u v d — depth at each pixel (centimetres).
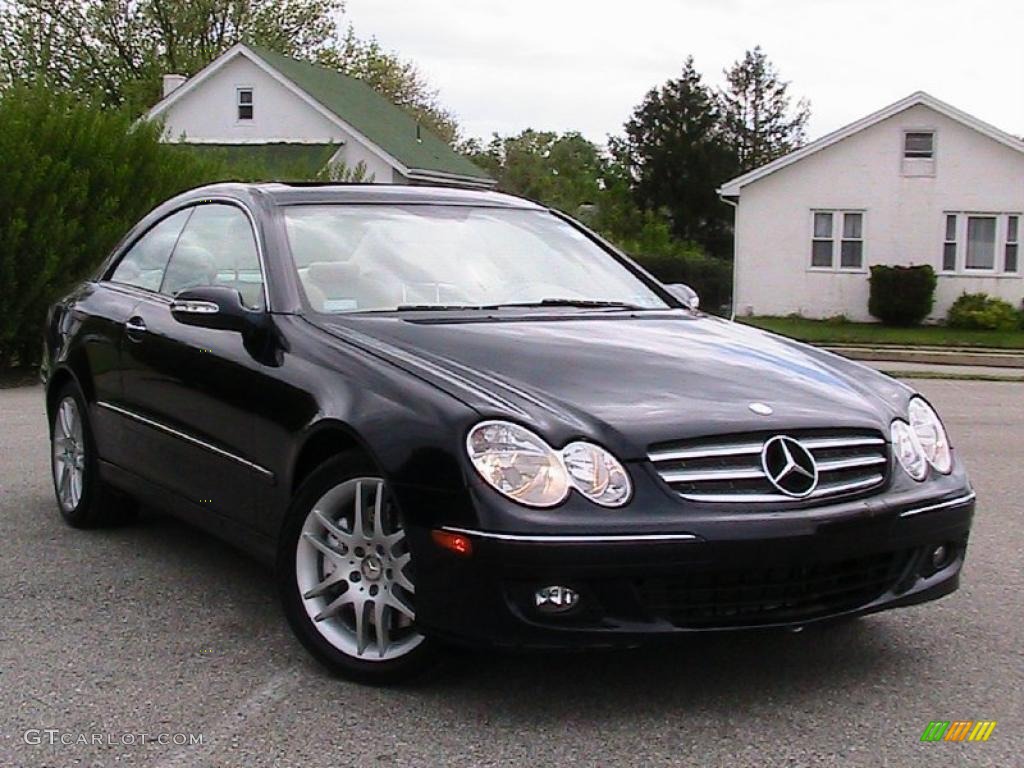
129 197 1553
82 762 370
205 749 379
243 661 452
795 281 3478
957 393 1537
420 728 394
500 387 410
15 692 424
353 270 507
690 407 409
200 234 574
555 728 395
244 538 486
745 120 7525
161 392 541
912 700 422
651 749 380
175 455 533
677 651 467
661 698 420
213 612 509
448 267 529
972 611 524
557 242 583
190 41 4938
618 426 393
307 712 406
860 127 3366
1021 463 911
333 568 431
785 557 389
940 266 3362
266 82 3828
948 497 435
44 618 501
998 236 3316
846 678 442
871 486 416
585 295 545
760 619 394
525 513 375
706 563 380
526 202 617
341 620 434
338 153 3700
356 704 412
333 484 425
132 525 651
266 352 474
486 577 377
